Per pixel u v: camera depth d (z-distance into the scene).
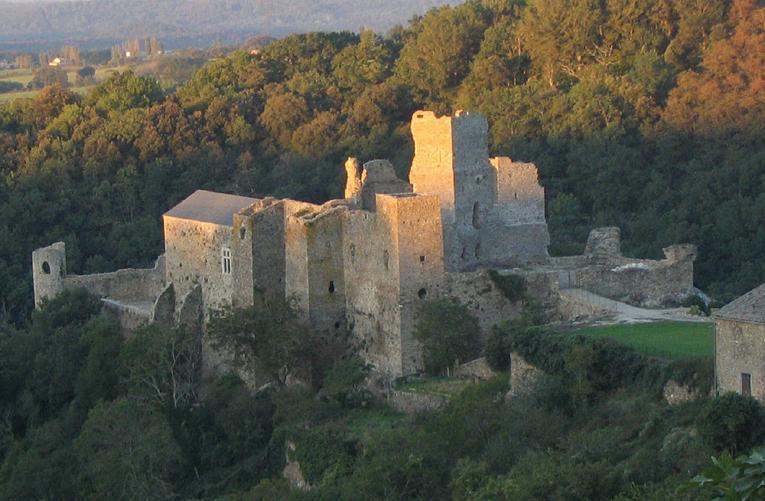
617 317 140.38
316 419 144.50
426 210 144.75
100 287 183.12
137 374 159.00
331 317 152.88
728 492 65.75
